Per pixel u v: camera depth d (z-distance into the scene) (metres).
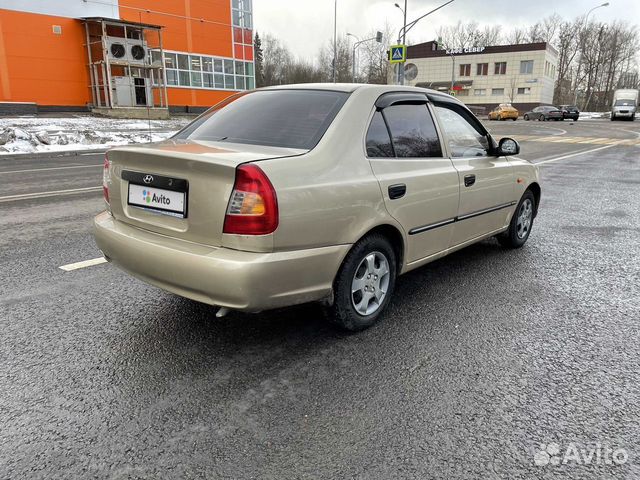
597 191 9.21
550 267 4.70
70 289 3.97
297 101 3.36
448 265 4.74
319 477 2.00
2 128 18.66
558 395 2.60
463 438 2.25
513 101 63.81
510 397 2.57
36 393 2.54
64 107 25.77
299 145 2.94
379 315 3.45
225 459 2.10
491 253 5.15
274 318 3.48
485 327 3.38
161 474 2.01
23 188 8.99
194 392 2.58
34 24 24.03
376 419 2.38
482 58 64.25
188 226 2.71
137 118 26.52
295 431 2.28
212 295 2.59
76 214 6.74
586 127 34.53
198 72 31.23
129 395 2.54
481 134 4.46
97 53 26.44
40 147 16.28
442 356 2.99
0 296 3.79
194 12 30.27
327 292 2.92
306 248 2.73
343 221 2.88
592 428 2.34
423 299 3.87
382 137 3.29
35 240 5.39
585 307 3.76
